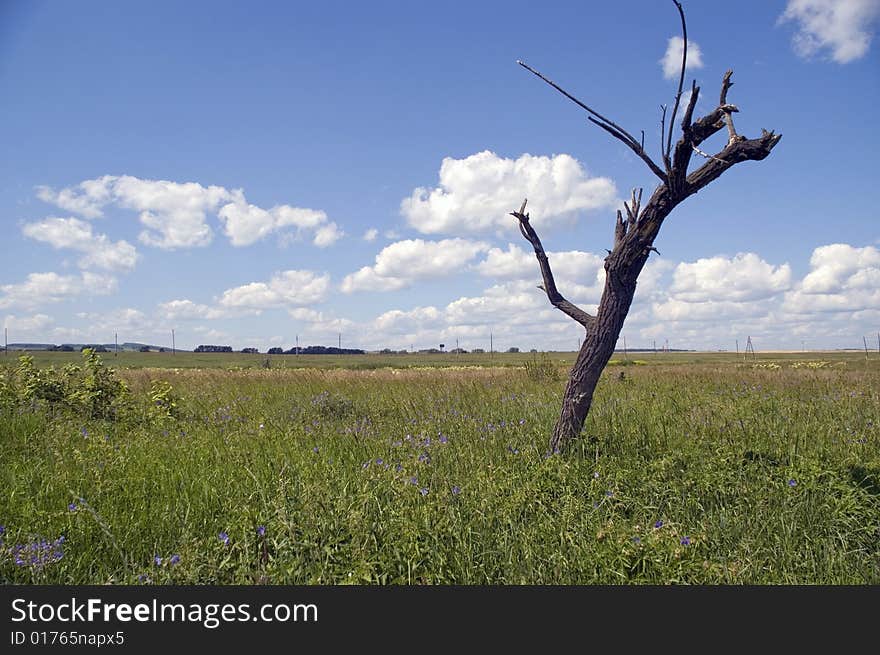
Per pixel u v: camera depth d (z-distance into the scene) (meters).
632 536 4.38
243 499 5.39
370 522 4.52
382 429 8.81
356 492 5.23
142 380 17.97
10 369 11.88
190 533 4.72
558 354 107.50
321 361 76.75
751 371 20.81
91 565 4.35
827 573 4.24
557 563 4.15
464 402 11.29
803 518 5.02
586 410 7.16
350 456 7.07
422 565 4.11
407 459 6.44
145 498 5.54
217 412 11.28
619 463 6.44
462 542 4.34
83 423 9.32
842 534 4.82
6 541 4.48
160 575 4.09
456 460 6.65
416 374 21.61
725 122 6.77
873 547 4.74
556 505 5.14
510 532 4.68
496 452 7.04
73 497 5.45
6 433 8.61
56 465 6.66
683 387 14.34
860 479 5.80
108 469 6.37
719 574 4.02
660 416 8.83
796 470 5.93
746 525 4.90
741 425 8.11
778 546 4.59
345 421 9.66
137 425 9.77
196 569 4.05
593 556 4.15
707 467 6.04
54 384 11.12
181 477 6.10
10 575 4.18
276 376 20.33
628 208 7.12
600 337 7.05
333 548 4.22
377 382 17.39
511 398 11.45
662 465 6.08
